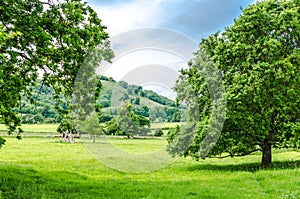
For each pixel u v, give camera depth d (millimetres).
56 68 15289
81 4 14984
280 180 16266
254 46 21594
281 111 20734
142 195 13680
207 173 20766
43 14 13398
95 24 15062
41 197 12430
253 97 20906
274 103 20938
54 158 29484
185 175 20000
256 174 18000
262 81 20438
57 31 13719
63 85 15438
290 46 22438
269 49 21156
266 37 21406
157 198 13094
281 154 33219
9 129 14781
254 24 22125
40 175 17469
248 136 22438
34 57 14000
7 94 13016
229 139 21750
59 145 44719
